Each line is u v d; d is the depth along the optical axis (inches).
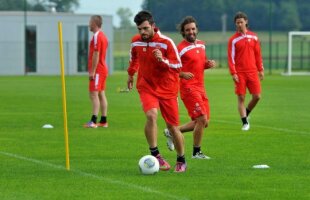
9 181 943.7
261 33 5935.0
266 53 6067.9
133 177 972.6
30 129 1539.1
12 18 4188.0
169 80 1004.6
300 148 1262.3
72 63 4293.8
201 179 959.6
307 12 5856.3
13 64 4215.1
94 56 1555.1
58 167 1053.2
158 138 1398.9
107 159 1132.5
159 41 992.9
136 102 2294.5
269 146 1286.9
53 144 1302.9
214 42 5969.5
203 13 5516.7
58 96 2541.8
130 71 1082.7
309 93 2687.0
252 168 1049.5
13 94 2640.3
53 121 1705.2
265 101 2316.7
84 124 1640.0
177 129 1010.7
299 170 1034.1
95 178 964.0
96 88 1566.2
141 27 985.5
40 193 871.1
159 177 972.6
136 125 1621.6
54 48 4269.2
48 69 4269.2
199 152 1143.6
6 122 1679.4
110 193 869.8
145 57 1000.9
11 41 4200.3
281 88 2970.0
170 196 853.2
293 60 5364.2
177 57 992.9
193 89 1128.2
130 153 1197.1
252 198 847.1
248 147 1273.4
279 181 948.0
